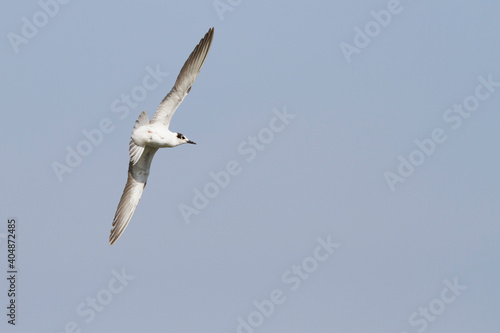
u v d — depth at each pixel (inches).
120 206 896.3
